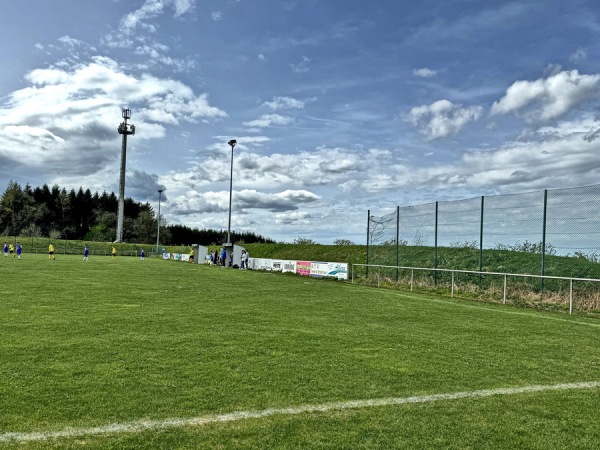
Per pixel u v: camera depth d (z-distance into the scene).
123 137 96.44
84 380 5.81
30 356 6.97
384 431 4.41
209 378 5.99
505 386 5.97
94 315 11.06
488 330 10.50
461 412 4.97
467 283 20.92
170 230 139.12
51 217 127.19
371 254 28.08
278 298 16.19
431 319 12.06
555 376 6.52
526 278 19.39
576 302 15.69
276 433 4.31
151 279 23.41
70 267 31.34
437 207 23.38
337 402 5.20
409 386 5.86
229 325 10.11
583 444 4.20
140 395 5.29
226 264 44.06
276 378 6.05
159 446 4.01
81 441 4.08
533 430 4.51
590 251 16.98
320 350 7.79
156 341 8.23
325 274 29.03
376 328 10.32
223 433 4.30
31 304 12.76
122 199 95.62
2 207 118.56
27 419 4.54
